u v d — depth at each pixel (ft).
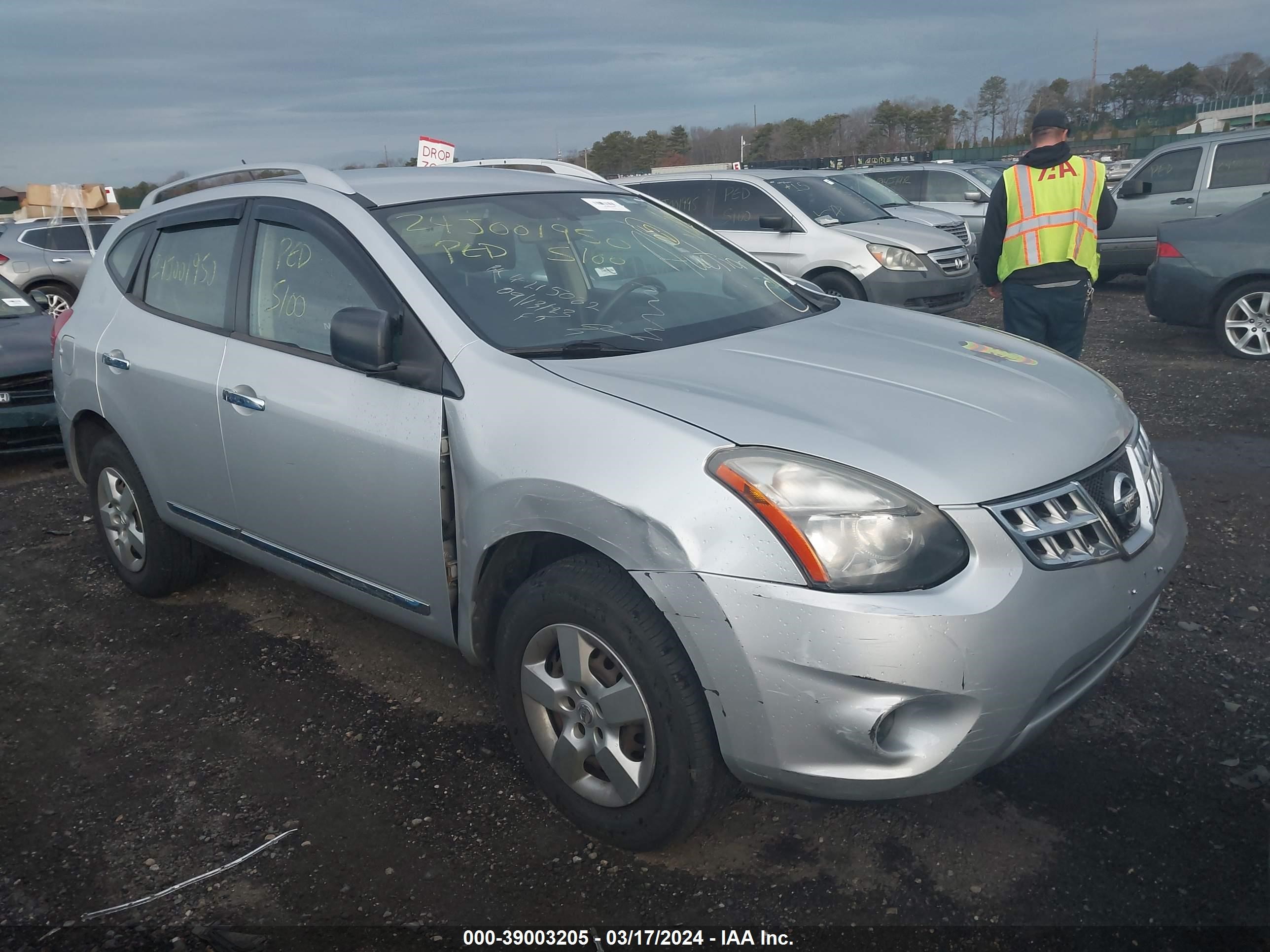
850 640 7.04
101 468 14.11
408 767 10.20
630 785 8.28
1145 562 8.36
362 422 9.86
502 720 11.02
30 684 12.26
